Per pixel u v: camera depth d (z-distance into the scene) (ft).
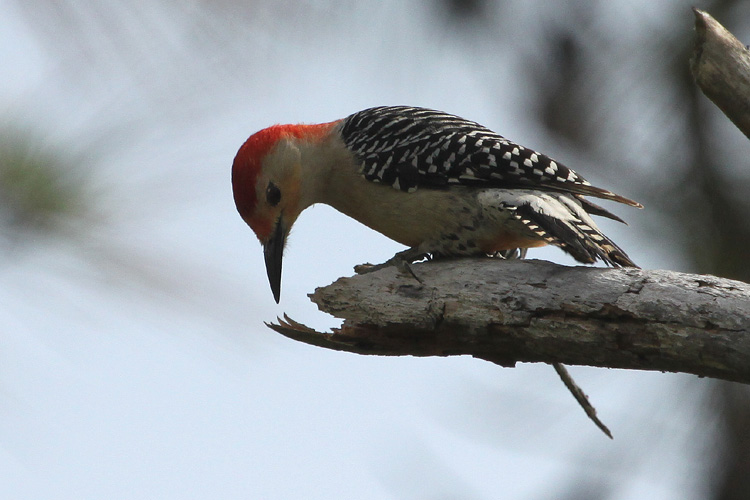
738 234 41.68
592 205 35.65
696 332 25.20
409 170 35.04
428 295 29.22
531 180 33.78
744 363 24.75
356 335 30.12
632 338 26.14
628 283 26.37
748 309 24.80
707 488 43.86
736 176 42.96
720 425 43.96
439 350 29.86
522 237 34.27
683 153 43.55
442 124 35.63
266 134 38.99
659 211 42.29
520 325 27.66
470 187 34.60
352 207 37.70
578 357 27.35
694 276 26.02
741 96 26.78
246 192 39.14
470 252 35.53
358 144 36.55
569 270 27.45
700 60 27.02
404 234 36.17
